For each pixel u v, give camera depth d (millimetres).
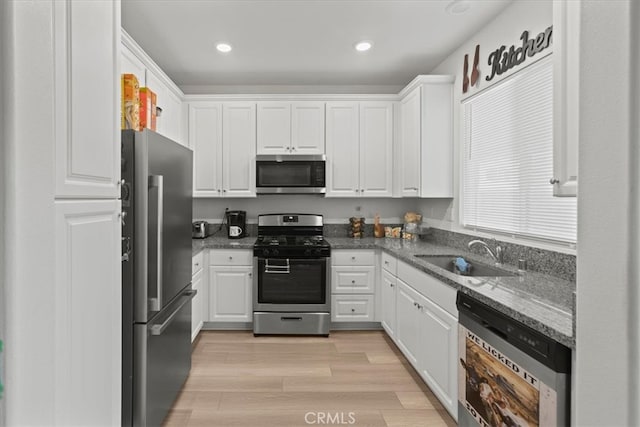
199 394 2225
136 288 1646
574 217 1844
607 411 324
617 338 310
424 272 2248
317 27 2625
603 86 321
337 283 3312
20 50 638
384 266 3186
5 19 610
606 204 320
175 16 2463
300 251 3229
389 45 2934
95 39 1100
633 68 286
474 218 2785
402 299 2688
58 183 900
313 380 2406
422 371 2271
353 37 2783
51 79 747
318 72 3516
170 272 1921
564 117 1278
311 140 3592
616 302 310
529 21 2164
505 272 2127
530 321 1252
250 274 3285
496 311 1453
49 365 728
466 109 2889
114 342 1249
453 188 3086
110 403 1224
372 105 3607
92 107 1081
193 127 3551
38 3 697
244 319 3287
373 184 3619
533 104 2127
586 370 353
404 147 3449
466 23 2578
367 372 2523
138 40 2816
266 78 3680
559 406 1132
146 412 1660
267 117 3574
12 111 617
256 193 3555
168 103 3113
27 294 655
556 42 1300
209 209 3900
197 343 3023
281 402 2145
